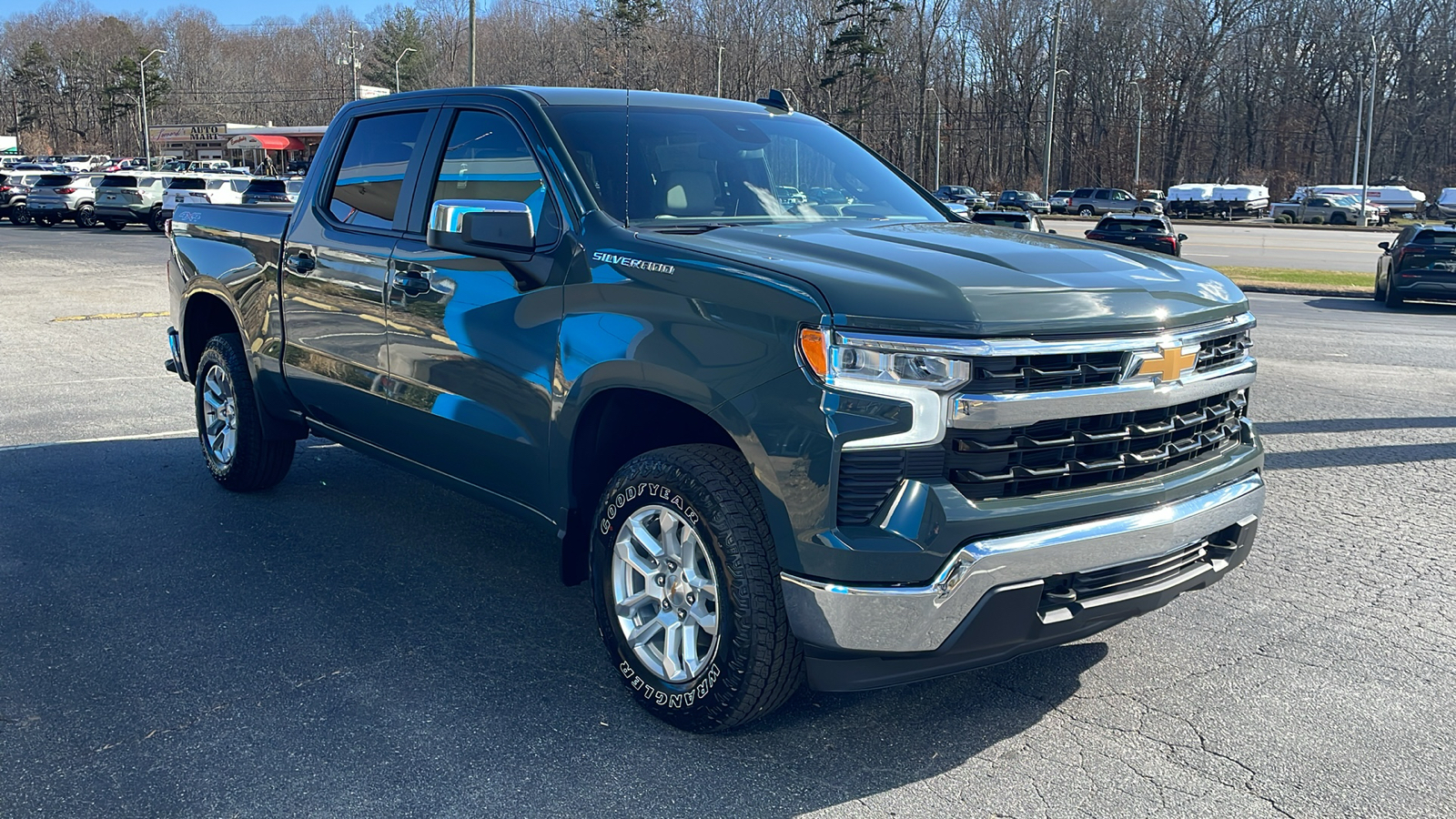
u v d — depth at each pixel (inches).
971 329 108.9
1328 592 182.5
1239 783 121.5
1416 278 700.0
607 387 130.5
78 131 5674.2
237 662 148.3
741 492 120.2
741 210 151.4
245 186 1375.5
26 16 6190.9
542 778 120.0
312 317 184.5
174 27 5851.4
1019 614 115.0
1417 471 264.2
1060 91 3609.7
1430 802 118.0
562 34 3442.4
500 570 185.3
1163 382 121.4
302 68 5315.0
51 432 279.0
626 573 134.0
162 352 411.5
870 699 140.2
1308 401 355.3
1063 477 117.6
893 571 110.0
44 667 146.5
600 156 148.4
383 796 116.2
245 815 112.5
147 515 211.8
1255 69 3513.8
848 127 2938.0
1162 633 164.2
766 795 117.3
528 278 142.6
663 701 129.2
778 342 114.1
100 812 112.7
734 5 3065.9
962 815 113.9
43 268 800.9
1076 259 130.3
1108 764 124.9
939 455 111.0
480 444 152.3
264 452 217.2
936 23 3412.9
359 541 198.8
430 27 4195.4
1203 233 1915.6
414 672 145.8
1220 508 129.2
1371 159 3474.4
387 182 173.5
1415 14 3361.2
